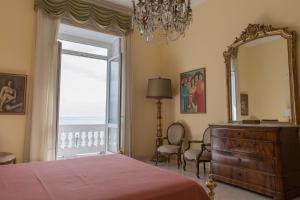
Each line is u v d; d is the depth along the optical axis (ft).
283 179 8.54
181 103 15.61
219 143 11.00
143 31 8.86
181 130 14.83
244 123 10.69
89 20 13.91
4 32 11.66
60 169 6.08
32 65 12.21
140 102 16.22
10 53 11.75
